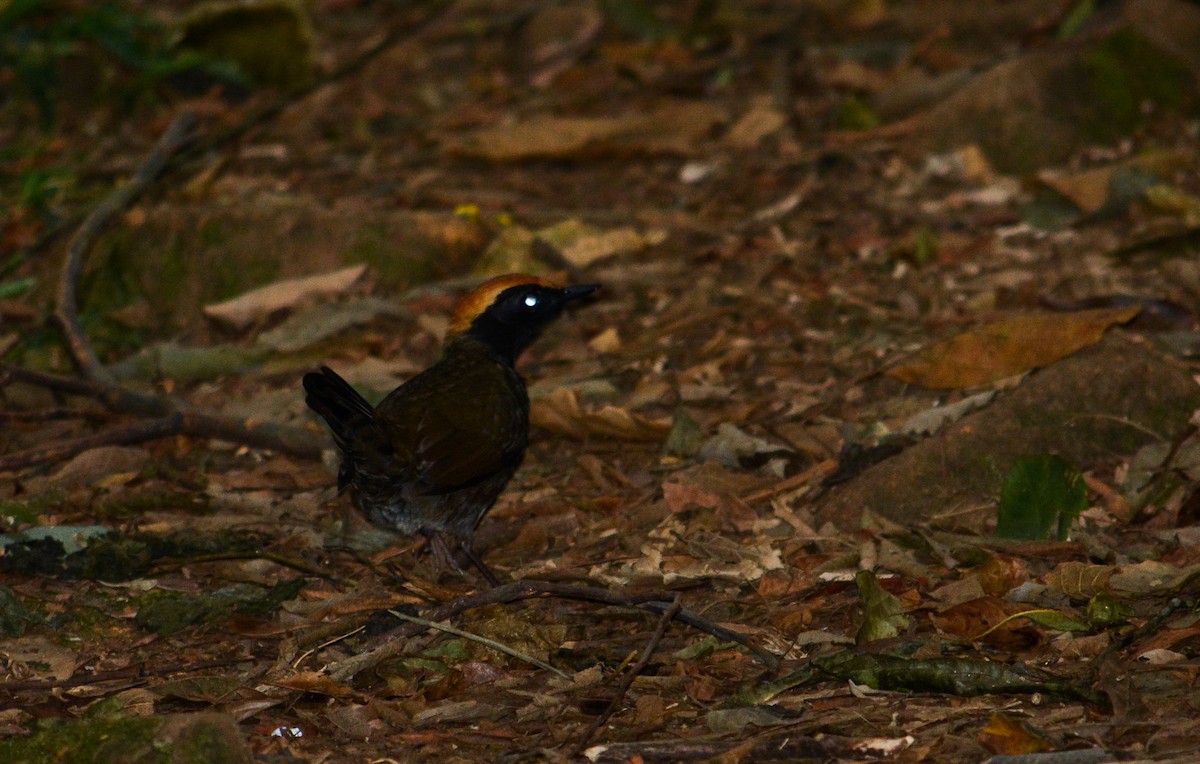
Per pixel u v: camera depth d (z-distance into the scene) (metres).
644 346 13.58
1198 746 6.79
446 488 9.31
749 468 11.15
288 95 19.86
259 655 8.76
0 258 16.95
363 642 8.81
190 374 13.80
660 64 22.16
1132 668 7.65
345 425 8.84
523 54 23.56
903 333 13.10
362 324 14.48
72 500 10.99
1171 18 18.05
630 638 8.69
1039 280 13.84
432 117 21.27
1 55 21.78
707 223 16.34
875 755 7.02
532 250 15.27
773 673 8.03
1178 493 9.84
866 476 10.28
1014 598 8.73
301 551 10.24
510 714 7.81
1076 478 9.65
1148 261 13.98
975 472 10.25
